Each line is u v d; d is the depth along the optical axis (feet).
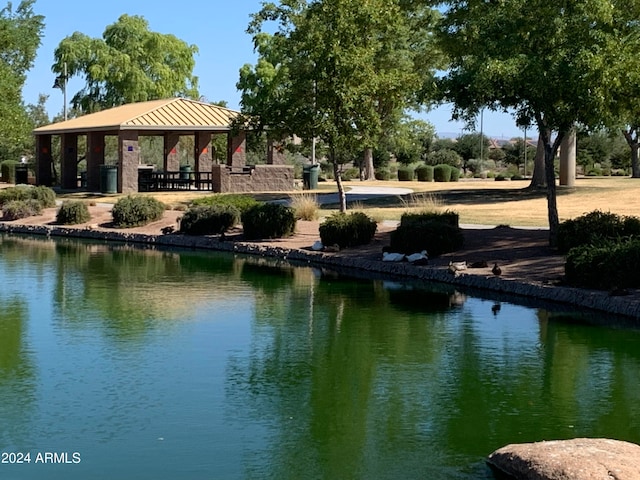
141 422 29.45
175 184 138.31
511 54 59.26
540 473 22.79
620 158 229.66
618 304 47.26
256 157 195.21
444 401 32.01
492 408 31.12
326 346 40.57
